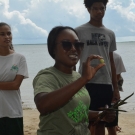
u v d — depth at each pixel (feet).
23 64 15.69
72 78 9.36
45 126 8.98
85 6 17.04
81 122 9.28
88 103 9.68
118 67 20.76
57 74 9.11
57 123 8.87
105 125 18.16
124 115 34.19
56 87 8.73
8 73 15.34
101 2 16.38
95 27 16.66
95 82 16.31
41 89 8.24
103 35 16.66
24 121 29.68
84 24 16.90
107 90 16.43
